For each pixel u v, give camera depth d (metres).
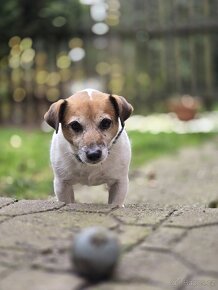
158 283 0.92
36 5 4.38
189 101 4.44
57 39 4.63
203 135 3.87
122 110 1.44
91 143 1.37
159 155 3.01
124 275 0.94
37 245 1.05
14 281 0.93
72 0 4.50
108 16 4.68
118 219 1.19
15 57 4.57
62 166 1.47
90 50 4.72
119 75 4.81
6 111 4.60
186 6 4.60
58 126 1.42
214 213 1.22
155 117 4.65
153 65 4.75
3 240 1.08
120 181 1.50
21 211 1.25
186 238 1.07
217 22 4.51
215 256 1.00
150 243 1.05
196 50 4.65
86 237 0.94
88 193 2.11
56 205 1.30
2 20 4.32
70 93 4.71
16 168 2.54
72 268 0.96
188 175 2.41
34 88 4.61
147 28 4.67
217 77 4.68
